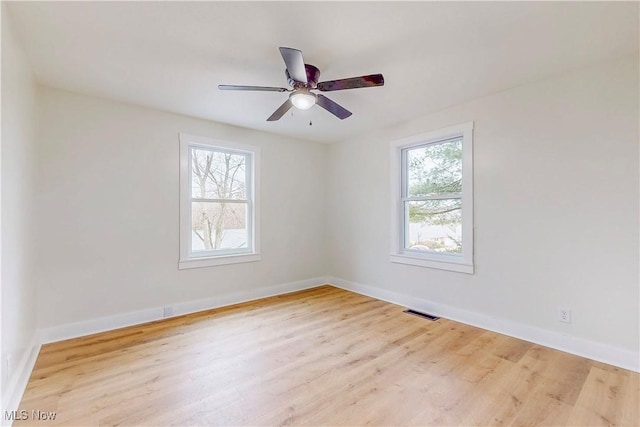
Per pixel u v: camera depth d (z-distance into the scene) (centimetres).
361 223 427
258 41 199
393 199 381
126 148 304
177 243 336
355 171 436
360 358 234
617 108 221
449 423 162
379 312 343
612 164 223
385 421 164
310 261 465
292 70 190
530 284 264
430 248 353
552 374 209
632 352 214
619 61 220
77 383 198
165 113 329
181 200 338
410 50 210
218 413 170
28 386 193
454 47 206
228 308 359
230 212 389
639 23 180
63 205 271
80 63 227
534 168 261
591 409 172
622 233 219
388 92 281
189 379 204
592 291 231
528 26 184
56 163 268
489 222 291
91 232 285
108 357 234
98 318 287
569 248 243
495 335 277
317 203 474
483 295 296
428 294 344
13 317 180
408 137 362
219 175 381
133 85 264
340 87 218
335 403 179
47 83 258
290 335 278
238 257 384
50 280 263
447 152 336
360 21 179
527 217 266
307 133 421
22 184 206
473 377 206
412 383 199
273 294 419
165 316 326
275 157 424
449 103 310
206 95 286
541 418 166
